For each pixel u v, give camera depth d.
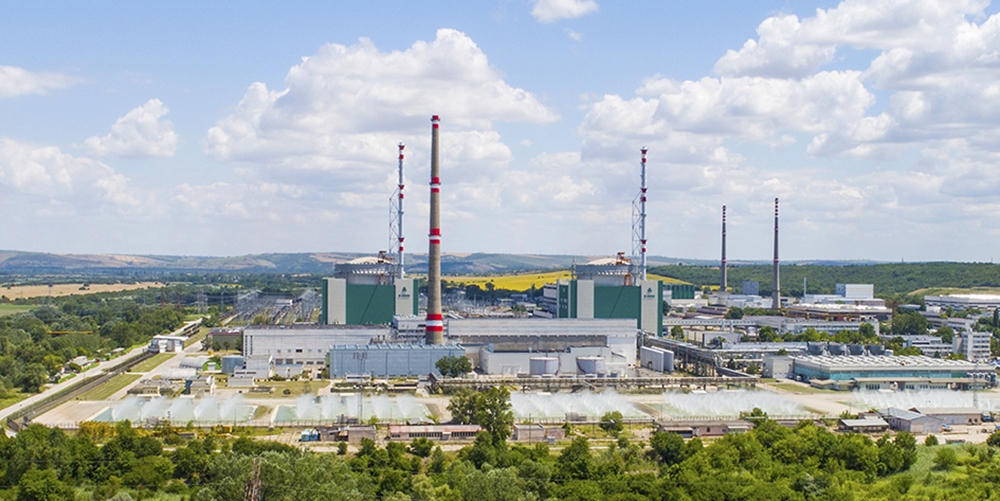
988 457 194.38
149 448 184.00
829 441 193.38
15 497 153.88
